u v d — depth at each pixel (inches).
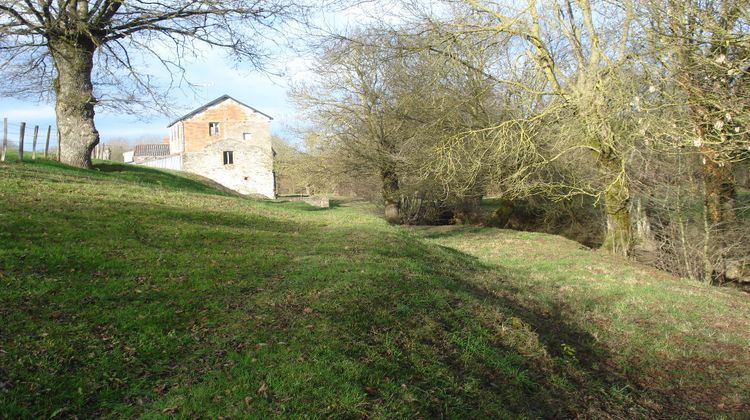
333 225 597.3
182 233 384.8
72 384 164.4
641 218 757.9
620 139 567.5
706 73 410.0
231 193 1246.3
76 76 770.8
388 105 946.7
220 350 200.2
